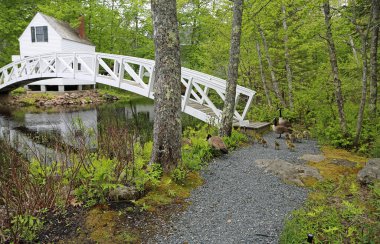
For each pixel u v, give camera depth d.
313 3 7.87
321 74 10.66
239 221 3.73
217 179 5.21
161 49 4.91
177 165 5.15
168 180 4.81
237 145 7.75
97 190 4.08
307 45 10.77
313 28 8.70
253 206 4.15
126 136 5.71
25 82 19.28
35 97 20.67
